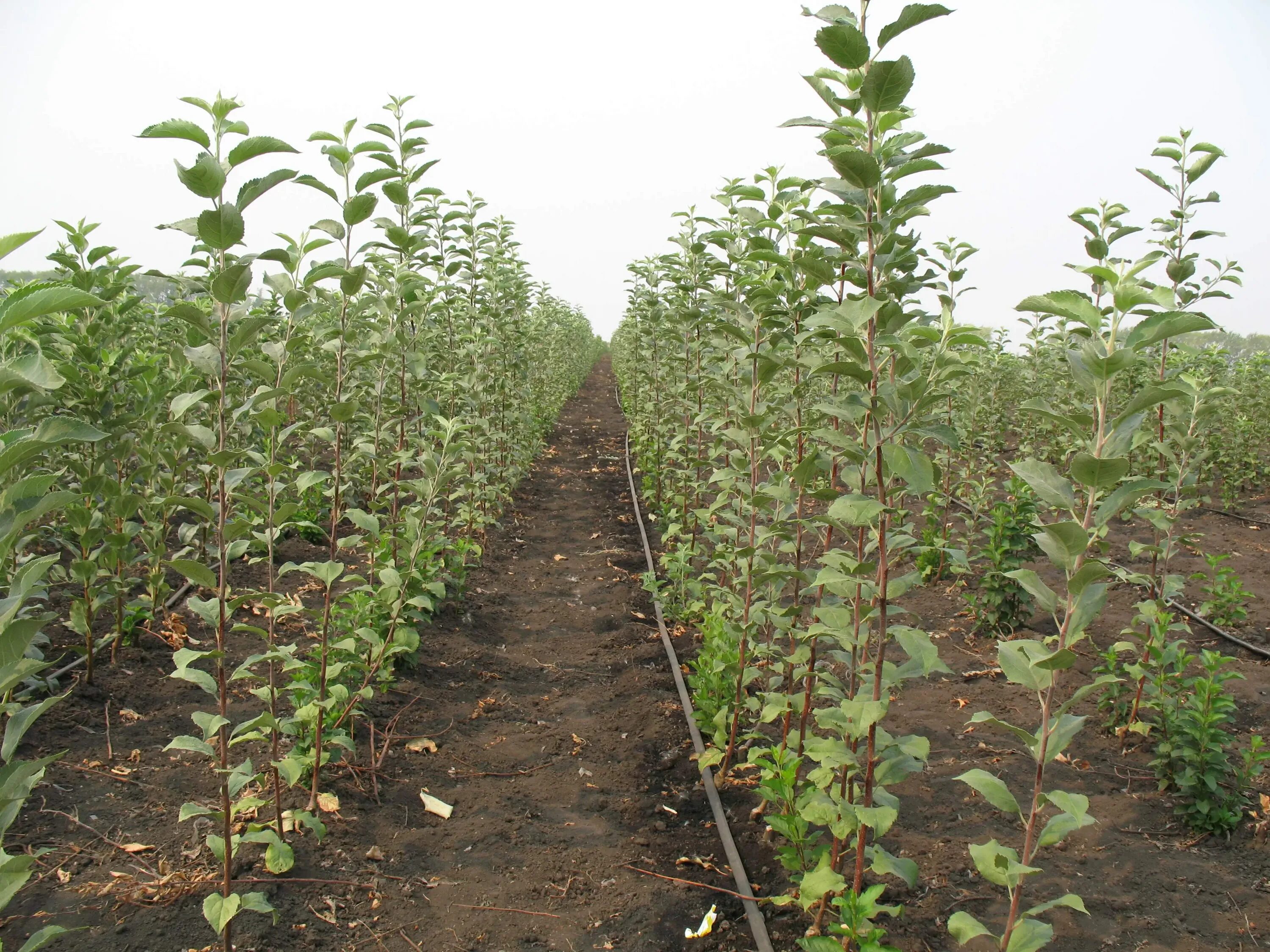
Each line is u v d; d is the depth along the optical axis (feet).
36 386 6.07
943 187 9.78
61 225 19.02
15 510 6.23
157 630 18.24
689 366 27.68
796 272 15.07
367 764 14.71
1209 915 11.21
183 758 14.01
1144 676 15.46
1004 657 8.37
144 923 10.00
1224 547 28.99
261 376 12.14
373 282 20.66
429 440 24.20
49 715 14.39
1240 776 13.25
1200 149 20.13
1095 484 8.05
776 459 16.46
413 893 11.58
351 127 16.14
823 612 10.47
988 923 11.10
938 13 8.75
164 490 18.94
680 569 23.43
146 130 9.44
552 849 13.04
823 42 9.26
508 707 18.31
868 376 9.87
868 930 8.97
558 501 41.57
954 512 32.83
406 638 16.02
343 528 26.25
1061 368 34.91
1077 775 14.98
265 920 10.36
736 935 11.18
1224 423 36.35
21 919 9.80
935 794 14.39
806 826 11.26
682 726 17.33
